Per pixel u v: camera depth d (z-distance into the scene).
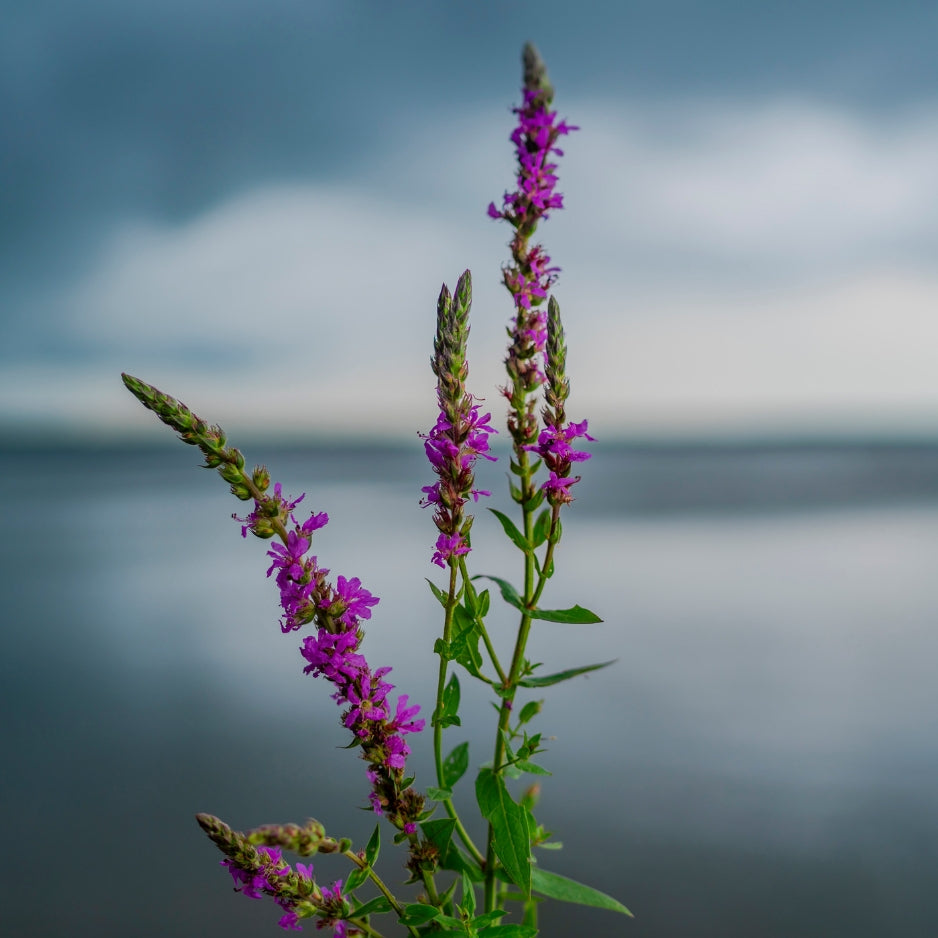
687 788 8.74
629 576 18.70
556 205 2.28
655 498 39.72
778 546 23.61
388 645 11.62
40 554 24.39
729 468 65.19
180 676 12.76
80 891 7.16
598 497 40.41
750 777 9.04
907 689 11.43
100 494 44.25
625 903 6.97
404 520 27.28
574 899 2.58
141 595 18.66
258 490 2.14
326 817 8.23
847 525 28.77
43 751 9.93
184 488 47.62
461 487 2.27
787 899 6.92
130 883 7.34
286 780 9.06
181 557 23.61
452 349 2.25
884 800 8.41
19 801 8.59
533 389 2.37
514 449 2.46
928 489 43.12
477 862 2.59
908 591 17.45
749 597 16.75
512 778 2.40
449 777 2.63
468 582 2.45
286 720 10.86
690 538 25.12
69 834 8.02
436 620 12.77
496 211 2.31
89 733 10.37
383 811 2.23
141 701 11.61
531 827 2.74
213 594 18.69
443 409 2.26
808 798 8.59
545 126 2.24
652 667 12.12
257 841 1.93
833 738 9.83
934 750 9.53
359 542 21.53
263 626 15.74
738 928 6.52
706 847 7.68
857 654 12.95
